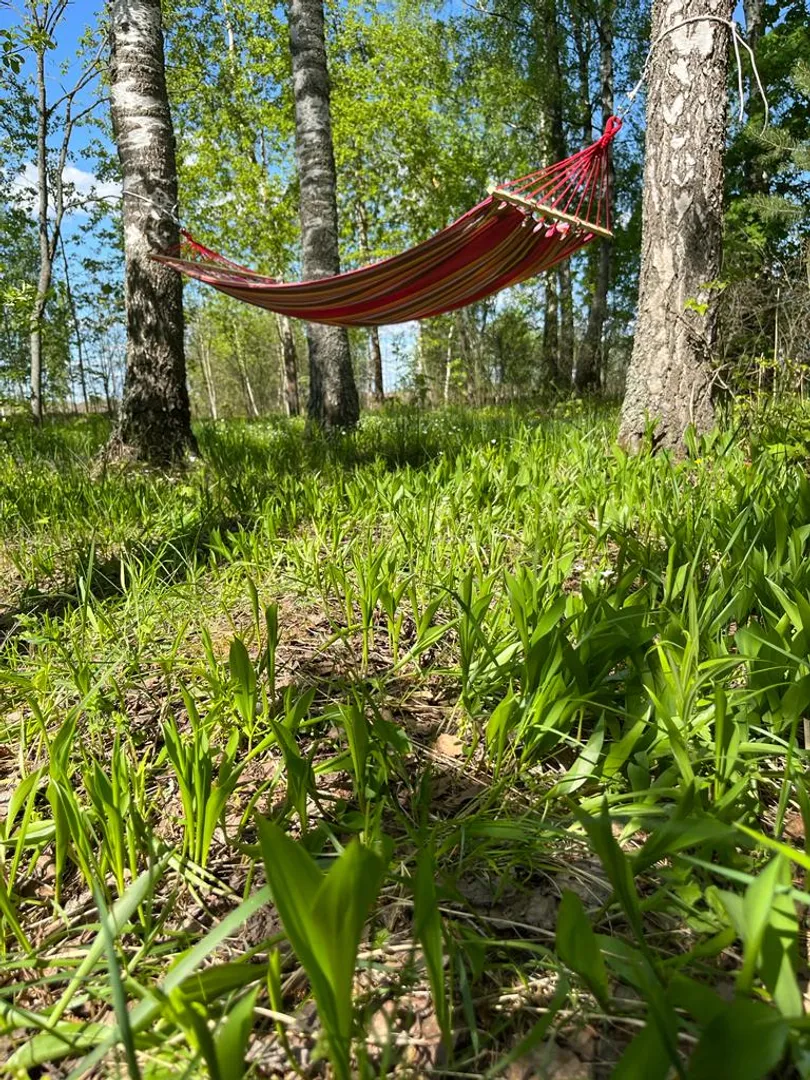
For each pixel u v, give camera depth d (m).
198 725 1.18
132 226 5.09
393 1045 0.79
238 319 26.30
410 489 3.13
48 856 1.19
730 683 1.44
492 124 16.23
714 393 4.13
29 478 4.69
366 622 1.74
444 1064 0.77
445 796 1.28
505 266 3.83
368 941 0.96
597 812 1.06
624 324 16.73
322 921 0.57
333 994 0.60
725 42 3.80
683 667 1.20
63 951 0.97
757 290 4.95
